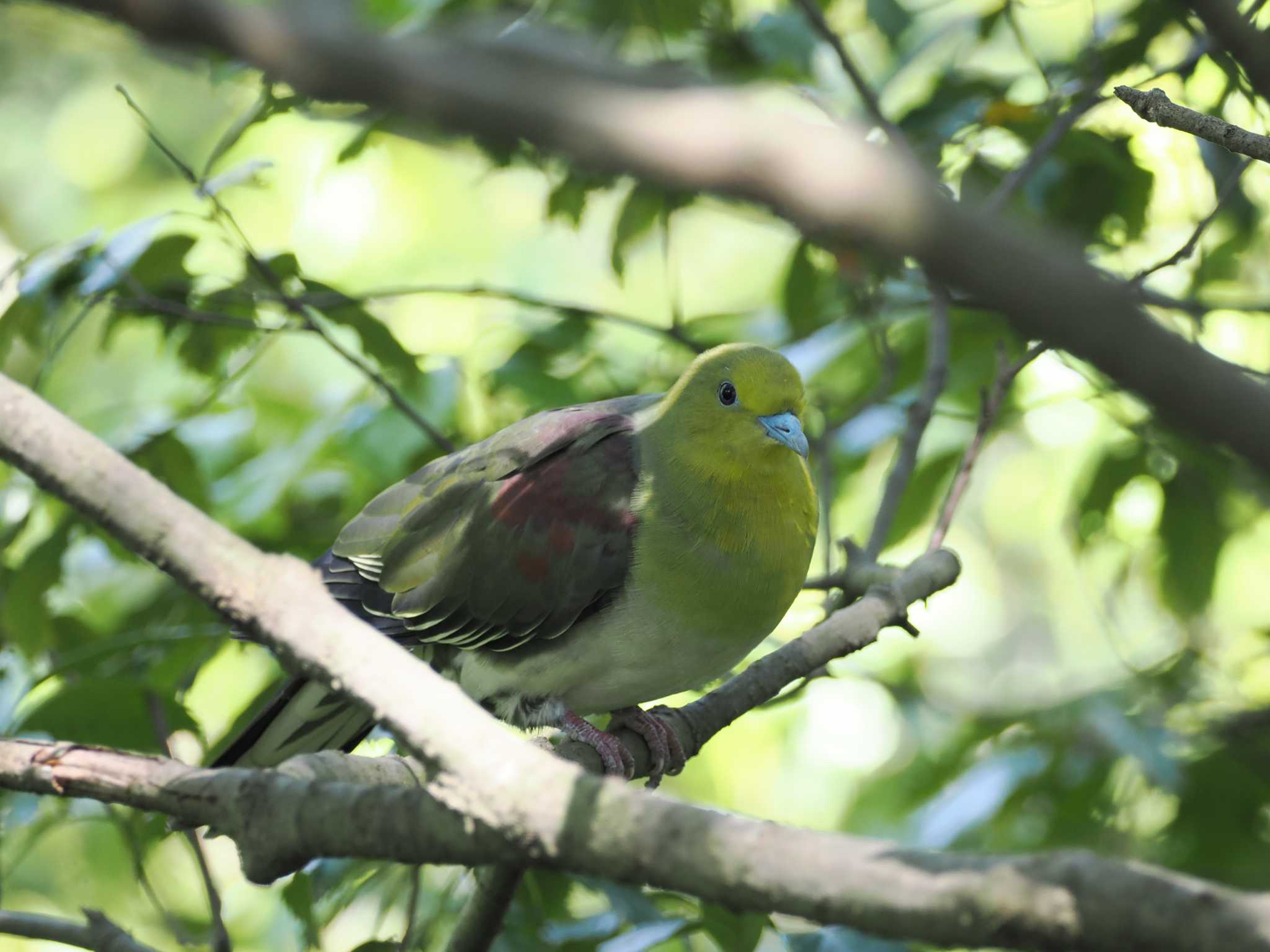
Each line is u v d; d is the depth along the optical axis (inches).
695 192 71.2
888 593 307.0
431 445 394.3
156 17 73.2
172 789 167.0
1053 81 399.9
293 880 291.0
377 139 361.7
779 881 117.7
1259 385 72.5
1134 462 427.2
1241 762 397.4
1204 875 389.1
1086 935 104.3
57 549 362.0
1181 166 393.1
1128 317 69.1
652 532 329.7
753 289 637.3
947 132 373.7
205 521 146.3
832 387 449.4
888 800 468.1
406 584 350.3
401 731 139.4
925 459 444.1
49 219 666.2
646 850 125.6
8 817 318.0
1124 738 379.2
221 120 669.9
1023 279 69.1
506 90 70.9
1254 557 517.0
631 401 378.3
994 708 454.9
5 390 147.0
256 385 469.4
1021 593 682.2
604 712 350.6
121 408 456.4
